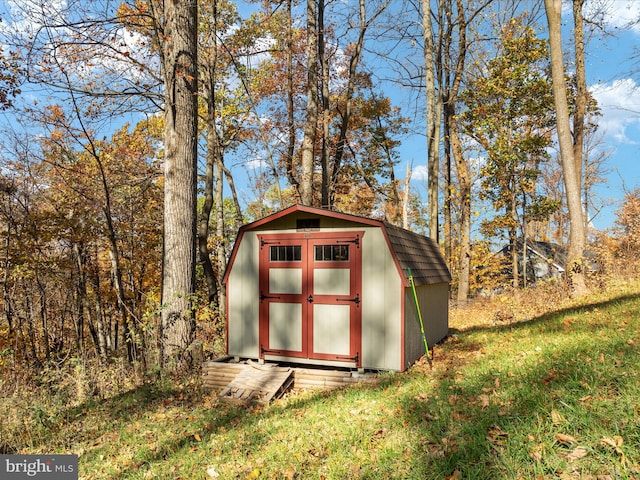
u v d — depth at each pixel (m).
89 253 14.84
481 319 14.63
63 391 8.20
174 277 9.59
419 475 3.42
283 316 8.33
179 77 9.78
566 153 13.66
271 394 6.90
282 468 4.05
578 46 17.05
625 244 23.02
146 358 9.77
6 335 13.16
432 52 20.53
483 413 4.25
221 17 16.45
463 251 22.88
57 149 13.47
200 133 18.03
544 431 3.58
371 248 7.76
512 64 21.89
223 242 18.98
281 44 20.84
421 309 8.67
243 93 20.05
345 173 25.70
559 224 34.47
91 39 10.30
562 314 9.60
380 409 5.23
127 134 16.20
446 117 24.28
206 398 7.32
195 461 4.62
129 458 5.04
